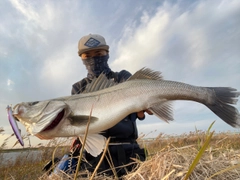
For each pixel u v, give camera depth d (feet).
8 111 2.02
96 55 3.31
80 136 2.28
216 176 1.79
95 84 2.51
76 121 2.28
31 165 4.63
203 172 1.80
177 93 2.34
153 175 1.83
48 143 3.92
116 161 2.50
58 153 3.86
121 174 2.42
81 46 3.30
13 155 4.65
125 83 2.40
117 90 2.37
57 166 2.52
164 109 2.34
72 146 2.70
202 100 2.34
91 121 2.26
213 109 2.31
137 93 2.34
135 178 1.95
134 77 2.45
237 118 2.19
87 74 3.44
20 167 4.36
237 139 4.95
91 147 2.22
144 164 2.05
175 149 2.20
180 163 1.94
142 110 2.53
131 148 2.66
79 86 3.40
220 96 2.32
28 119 2.31
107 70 3.36
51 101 2.32
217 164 1.95
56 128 2.28
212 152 2.28
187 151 2.41
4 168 4.27
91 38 3.28
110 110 2.30
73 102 2.33
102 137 2.25
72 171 2.34
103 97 2.35
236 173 1.83
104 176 2.23
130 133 2.74
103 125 2.28
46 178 2.33
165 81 2.38
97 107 2.30
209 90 2.35
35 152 4.91
